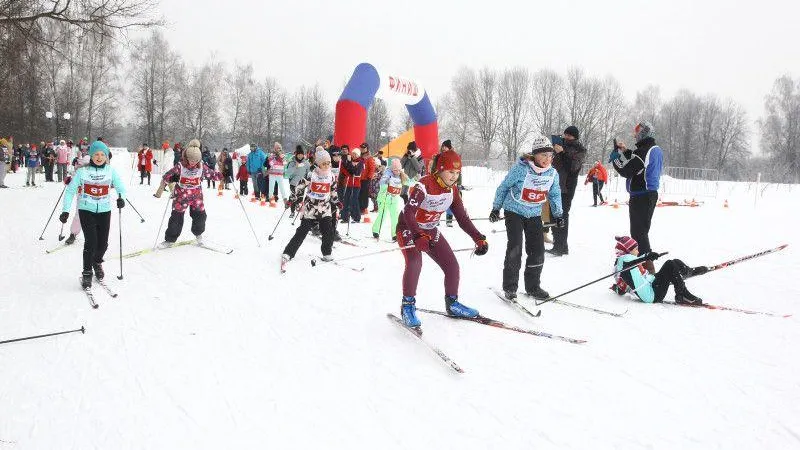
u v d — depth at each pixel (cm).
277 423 295
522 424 287
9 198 1349
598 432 277
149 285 564
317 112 5325
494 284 570
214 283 575
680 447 261
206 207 1262
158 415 305
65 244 758
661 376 338
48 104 4116
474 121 5125
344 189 1023
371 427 289
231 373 358
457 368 346
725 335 407
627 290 513
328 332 430
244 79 5350
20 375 355
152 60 4953
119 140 5744
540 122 5169
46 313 475
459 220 430
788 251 742
